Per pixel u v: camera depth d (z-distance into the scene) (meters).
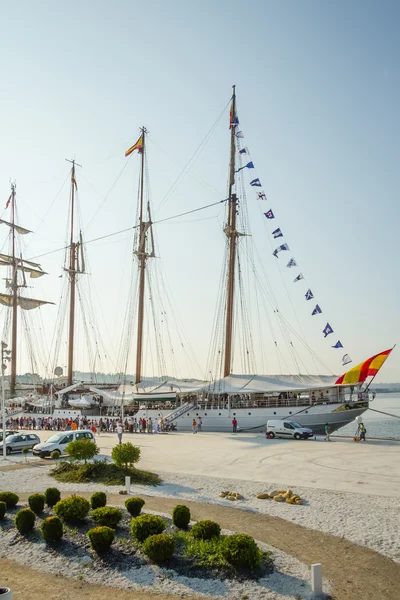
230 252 69.62
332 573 14.86
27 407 81.75
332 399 54.31
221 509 21.91
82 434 40.81
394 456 36.00
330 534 18.36
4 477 29.94
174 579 14.61
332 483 26.89
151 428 60.22
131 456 29.17
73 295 91.75
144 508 21.70
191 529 18.05
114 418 64.88
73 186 96.88
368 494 24.14
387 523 19.50
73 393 78.75
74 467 30.75
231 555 15.01
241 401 59.06
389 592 13.62
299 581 14.29
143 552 16.09
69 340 89.62
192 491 25.53
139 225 82.69
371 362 51.97
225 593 13.71
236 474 30.11
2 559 16.58
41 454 38.25
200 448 42.09
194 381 67.44
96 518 18.69
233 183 71.62
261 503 23.02
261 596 13.48
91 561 15.98
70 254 93.44
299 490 25.25
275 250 55.06
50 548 17.14
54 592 13.97
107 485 26.89
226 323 67.19
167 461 35.38
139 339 79.56
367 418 150.62
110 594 13.81
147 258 83.00
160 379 76.25
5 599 11.61
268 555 16.05
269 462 34.16
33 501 20.91
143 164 85.12
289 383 57.19
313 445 42.72
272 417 55.59
